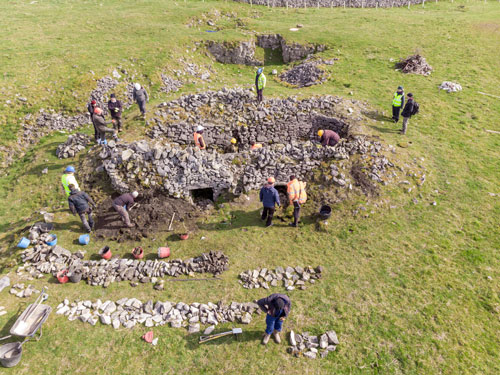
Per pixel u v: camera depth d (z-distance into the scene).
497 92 18.23
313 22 28.08
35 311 8.25
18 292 8.99
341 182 12.37
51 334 8.04
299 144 13.76
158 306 8.75
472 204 11.92
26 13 27.05
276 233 11.35
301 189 10.92
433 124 16.00
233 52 24.14
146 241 11.00
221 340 8.07
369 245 10.65
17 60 19.83
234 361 7.66
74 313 8.58
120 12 28.27
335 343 7.96
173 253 10.59
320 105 16.59
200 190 13.31
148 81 19.86
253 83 21.48
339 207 11.98
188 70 21.84
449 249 10.38
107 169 12.41
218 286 9.46
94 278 9.52
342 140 13.66
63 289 9.20
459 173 13.22
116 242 10.91
